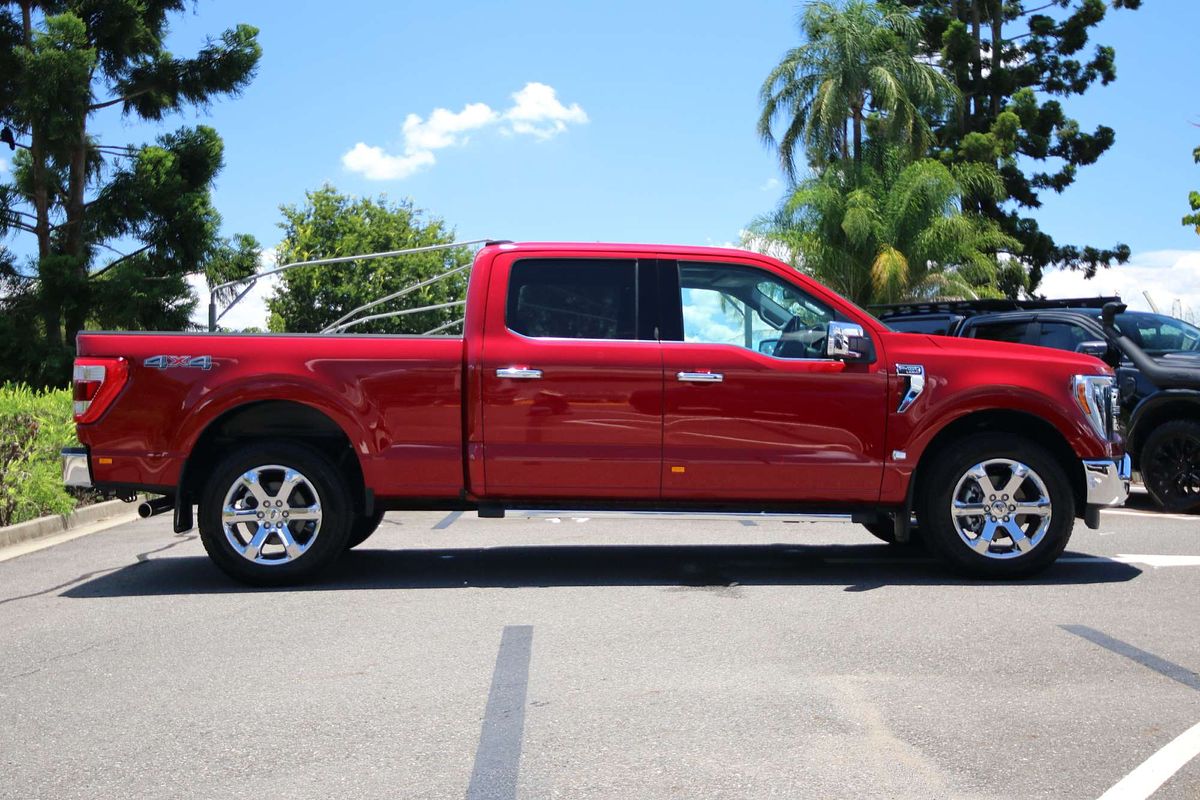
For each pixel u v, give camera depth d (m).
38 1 34.09
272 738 4.36
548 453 7.32
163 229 35.69
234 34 36.25
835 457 7.36
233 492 7.36
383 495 7.37
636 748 4.21
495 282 7.50
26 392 12.91
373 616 6.49
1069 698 4.79
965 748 4.18
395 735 4.38
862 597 6.94
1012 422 7.77
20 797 3.79
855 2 32.69
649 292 7.50
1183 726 4.42
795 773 3.94
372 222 60.34
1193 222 21.78
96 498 12.84
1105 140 42.56
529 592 7.17
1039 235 41.47
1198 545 8.94
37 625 6.42
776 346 7.50
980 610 6.53
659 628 6.12
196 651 5.73
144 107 36.81
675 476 7.35
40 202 36.09
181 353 7.36
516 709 4.69
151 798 3.77
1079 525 10.13
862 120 32.72
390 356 7.35
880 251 30.19
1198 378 10.95
